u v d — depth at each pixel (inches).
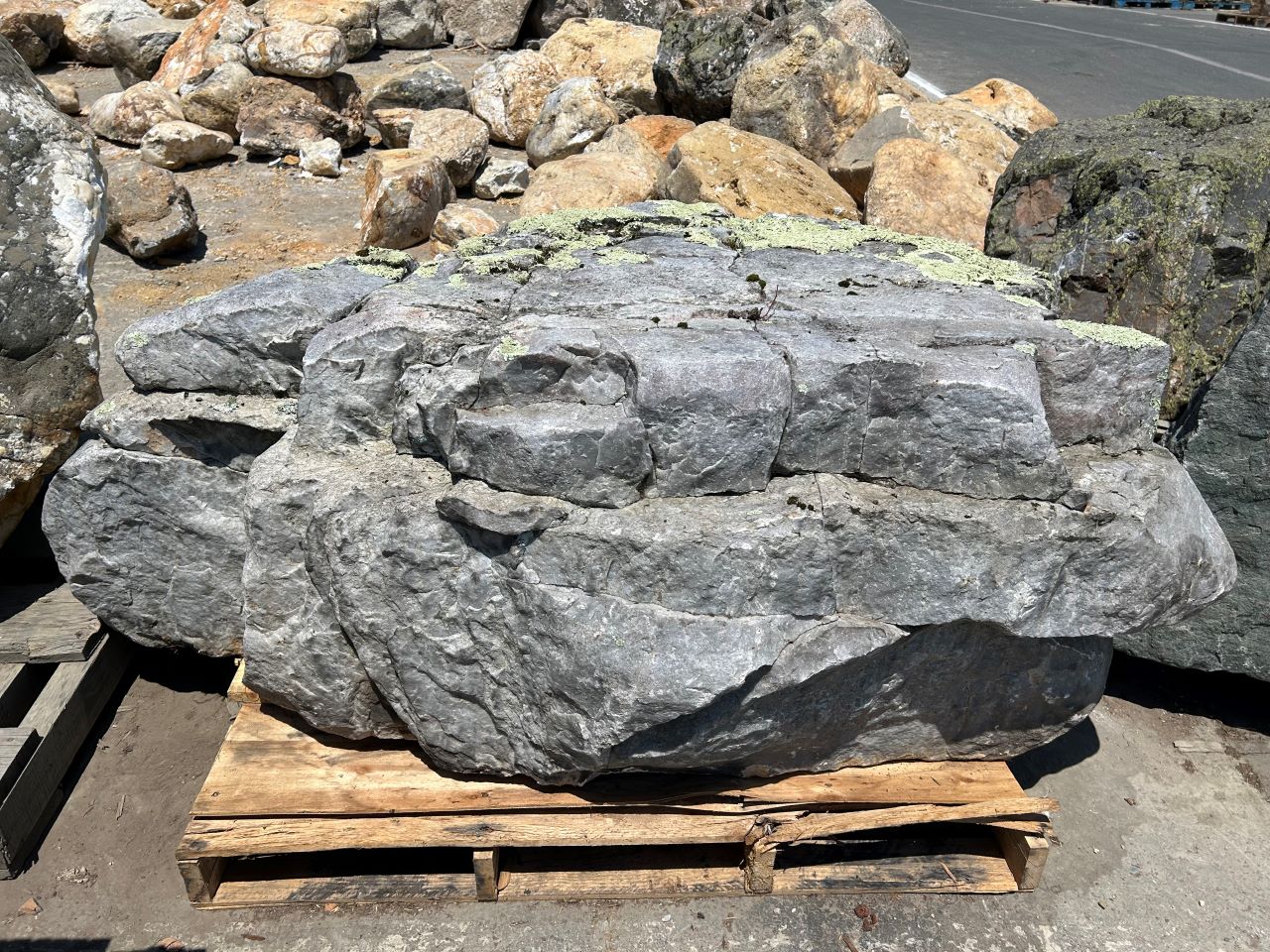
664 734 96.9
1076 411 105.0
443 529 97.0
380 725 110.6
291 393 116.1
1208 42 520.1
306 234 261.7
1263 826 120.3
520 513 92.6
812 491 97.1
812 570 94.4
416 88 338.6
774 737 101.3
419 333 103.4
